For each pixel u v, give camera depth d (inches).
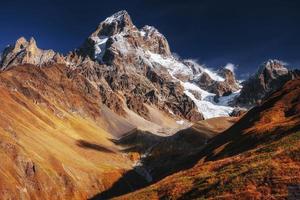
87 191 5910.4
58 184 5492.1
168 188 2169.0
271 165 1860.2
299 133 2333.9
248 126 4183.1
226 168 2144.4
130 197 2290.8
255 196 1636.3
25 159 5290.4
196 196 1898.4
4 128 5841.5
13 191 4682.6
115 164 7829.7
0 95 7529.5
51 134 7534.5
